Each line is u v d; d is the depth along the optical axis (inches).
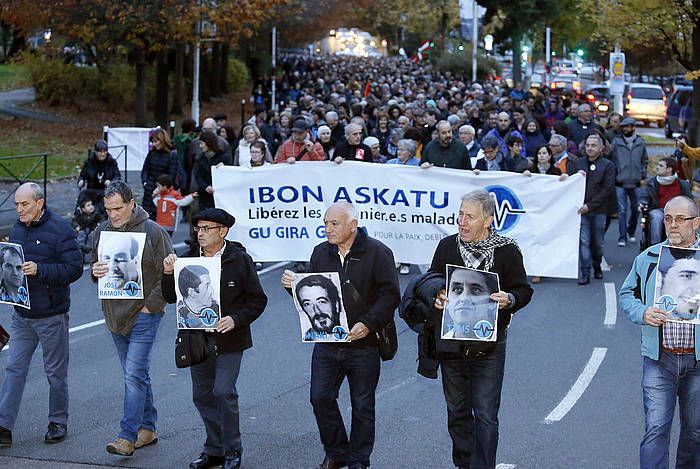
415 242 557.9
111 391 382.9
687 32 1138.7
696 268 249.3
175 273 287.7
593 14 1323.8
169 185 650.2
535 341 455.8
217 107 2010.3
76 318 504.4
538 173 591.2
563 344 450.6
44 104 1635.1
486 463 265.3
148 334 309.4
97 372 409.4
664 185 552.7
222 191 563.5
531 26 2485.2
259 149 572.7
